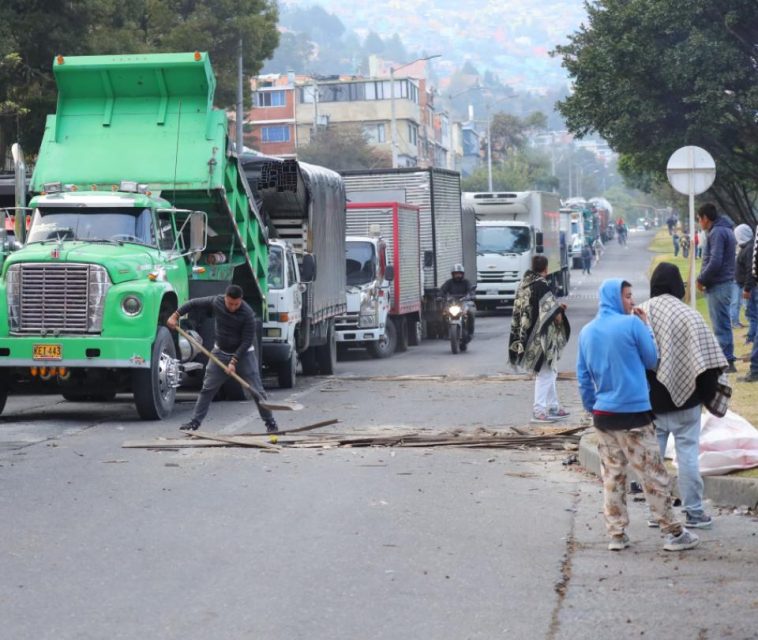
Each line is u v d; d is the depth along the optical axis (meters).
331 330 43.53
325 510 18.39
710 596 13.70
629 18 63.53
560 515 18.19
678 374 16.58
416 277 57.00
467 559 15.46
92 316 28.47
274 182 39.38
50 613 13.06
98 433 27.00
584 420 28.53
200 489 20.05
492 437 25.16
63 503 18.92
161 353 29.59
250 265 35.16
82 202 30.31
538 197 83.94
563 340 28.34
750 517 17.91
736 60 62.03
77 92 33.88
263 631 12.45
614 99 65.81
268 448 24.22
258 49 93.75
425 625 12.67
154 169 33.00
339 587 14.12
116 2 71.12
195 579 14.46
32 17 64.50
